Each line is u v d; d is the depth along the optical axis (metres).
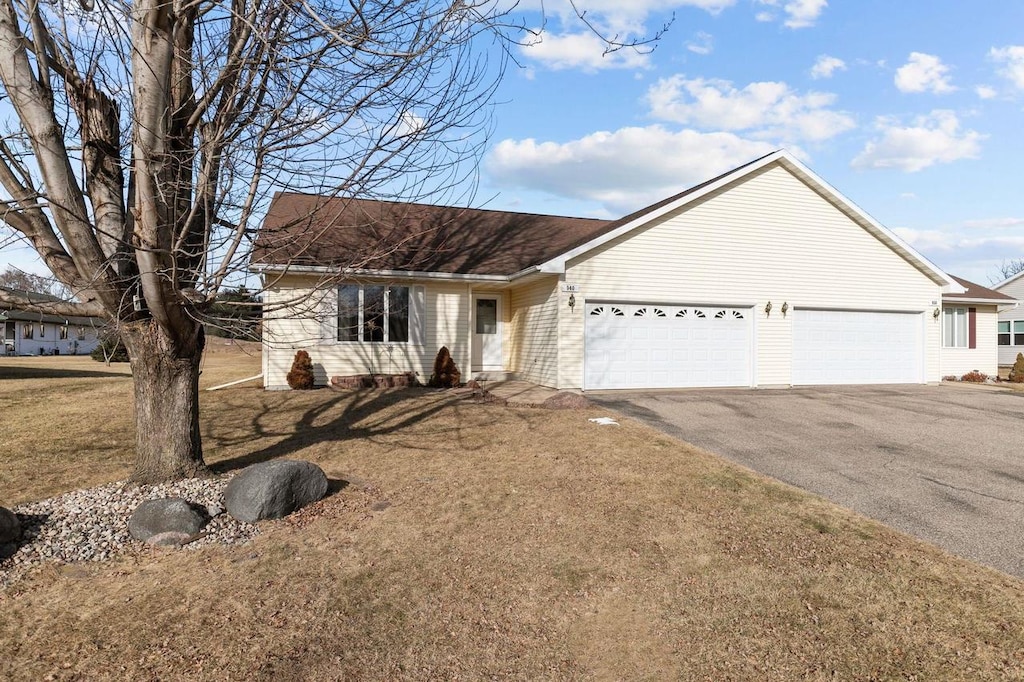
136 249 4.86
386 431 9.45
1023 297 25.20
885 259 15.80
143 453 6.32
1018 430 9.65
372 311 14.23
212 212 5.37
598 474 7.00
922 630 3.60
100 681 3.15
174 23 5.16
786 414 10.88
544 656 3.43
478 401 11.95
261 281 6.69
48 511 5.39
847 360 15.58
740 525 5.36
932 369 16.30
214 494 5.87
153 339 6.14
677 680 3.18
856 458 7.79
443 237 16.12
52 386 13.81
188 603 3.98
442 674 3.25
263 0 4.95
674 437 8.88
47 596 4.06
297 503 5.81
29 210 5.17
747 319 14.75
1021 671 3.18
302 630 3.67
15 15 4.73
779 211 14.87
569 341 13.24
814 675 3.18
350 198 5.67
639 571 4.47
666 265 13.98
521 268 14.40
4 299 5.24
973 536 5.11
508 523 5.46
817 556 4.68
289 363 13.59
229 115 5.23
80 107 5.59
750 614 3.82
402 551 4.84
